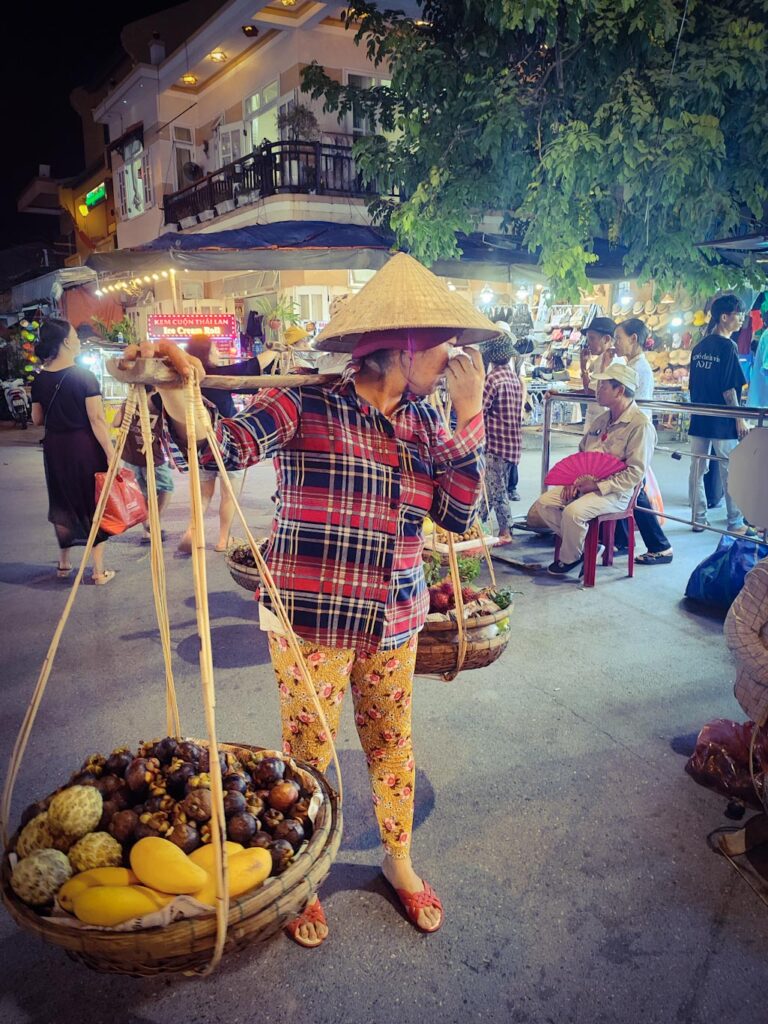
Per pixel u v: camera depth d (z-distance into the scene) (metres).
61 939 1.42
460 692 3.68
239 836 1.69
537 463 10.32
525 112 6.90
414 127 7.16
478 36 6.64
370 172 7.84
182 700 3.64
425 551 3.60
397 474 1.95
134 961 1.41
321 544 1.92
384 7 12.95
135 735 3.31
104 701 3.62
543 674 3.87
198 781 1.80
